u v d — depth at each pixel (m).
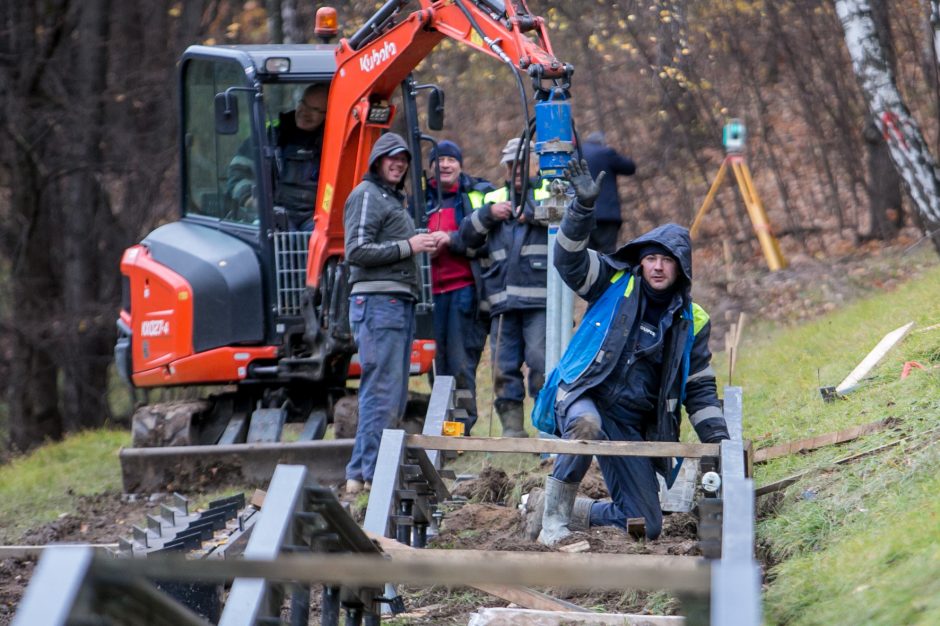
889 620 11.02
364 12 53.06
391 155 21.66
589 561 11.84
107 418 54.97
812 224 49.75
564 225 15.32
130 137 53.88
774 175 52.47
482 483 21.50
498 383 26.58
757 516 17.19
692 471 18.88
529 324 26.22
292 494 10.14
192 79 29.59
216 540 16.62
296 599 11.10
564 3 53.78
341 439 26.64
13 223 55.19
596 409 15.71
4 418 57.50
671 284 15.67
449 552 12.23
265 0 54.25
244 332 27.17
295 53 27.64
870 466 16.47
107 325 53.62
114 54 56.06
